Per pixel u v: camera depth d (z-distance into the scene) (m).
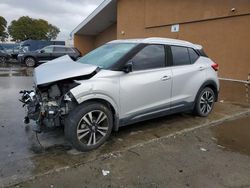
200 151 4.55
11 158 4.14
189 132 5.41
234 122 6.14
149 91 5.05
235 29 12.32
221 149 4.66
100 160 4.14
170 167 3.99
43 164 3.97
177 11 15.27
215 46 13.32
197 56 6.18
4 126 5.54
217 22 13.12
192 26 14.45
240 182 3.64
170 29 15.90
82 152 4.38
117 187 3.46
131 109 4.87
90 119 4.37
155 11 16.88
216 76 6.48
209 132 5.46
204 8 13.63
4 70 17.62
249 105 7.75
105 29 27.66
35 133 5.16
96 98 4.37
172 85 5.46
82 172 3.79
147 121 5.98
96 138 4.50
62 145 4.64
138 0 18.39
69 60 5.51
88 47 30.62
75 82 4.27
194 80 5.93
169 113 5.60
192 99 5.99
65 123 4.30
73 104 4.26
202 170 3.93
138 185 3.52
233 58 12.54
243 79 12.19
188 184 3.56
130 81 4.77
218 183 3.60
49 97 4.34
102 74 4.49
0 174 3.67
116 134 5.18
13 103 7.56
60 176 3.67
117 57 4.88
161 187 3.48
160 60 5.35
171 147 4.68
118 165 4.01
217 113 6.80
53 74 4.36
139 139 4.96
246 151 4.61
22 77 13.77
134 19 18.89
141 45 5.11
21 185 3.45
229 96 9.06
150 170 3.89
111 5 20.89
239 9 11.99
